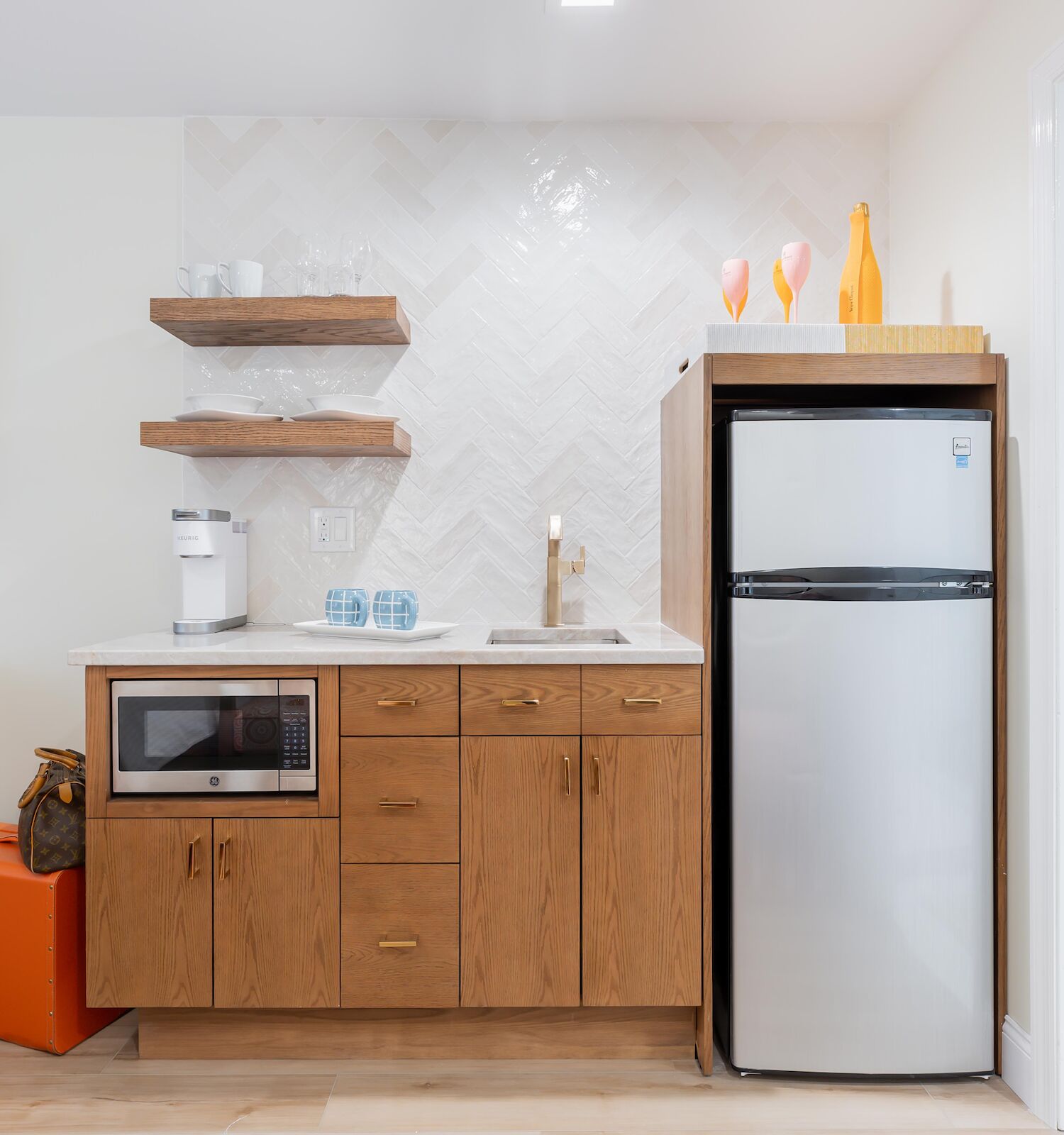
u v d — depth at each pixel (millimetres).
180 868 1902
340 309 2201
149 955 1902
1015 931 1849
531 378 2516
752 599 1876
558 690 1909
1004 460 1884
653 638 2113
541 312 2512
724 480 2051
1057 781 1715
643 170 2514
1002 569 1878
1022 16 1821
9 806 2531
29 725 2531
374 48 2141
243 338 2420
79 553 2525
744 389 2186
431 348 2510
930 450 1856
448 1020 1974
